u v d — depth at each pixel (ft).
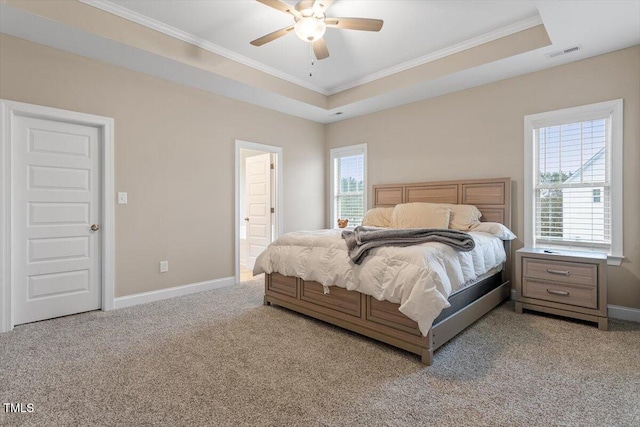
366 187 16.74
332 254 9.17
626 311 9.84
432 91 13.51
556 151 11.37
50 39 9.30
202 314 10.48
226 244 14.38
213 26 10.30
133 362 7.21
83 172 10.64
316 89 15.42
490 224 11.43
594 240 10.66
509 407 5.59
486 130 12.73
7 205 9.10
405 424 5.18
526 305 10.26
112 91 10.98
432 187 14.05
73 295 10.48
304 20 7.96
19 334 8.79
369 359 7.36
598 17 8.31
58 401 5.76
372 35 10.73
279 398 5.87
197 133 13.29
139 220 11.70
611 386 6.21
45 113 9.63
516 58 10.52
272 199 17.04
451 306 8.11
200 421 5.24
